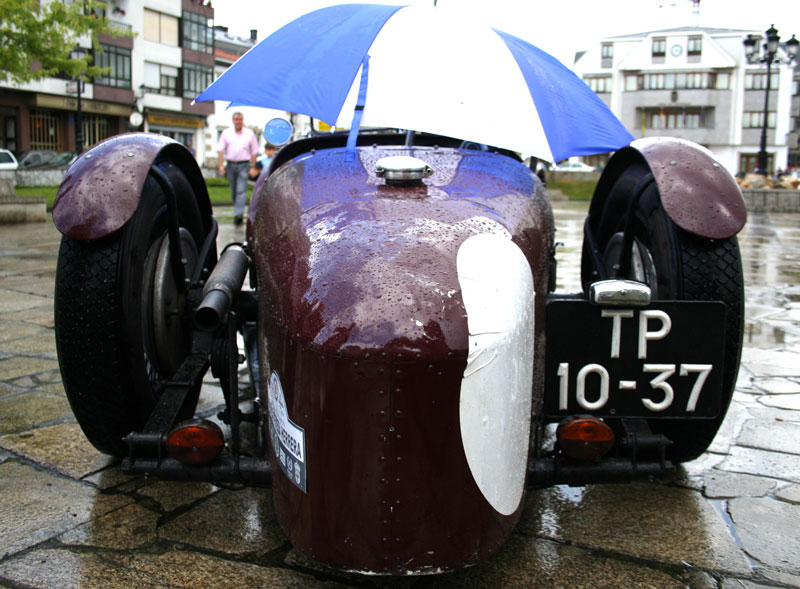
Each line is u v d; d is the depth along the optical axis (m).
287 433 1.51
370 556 1.43
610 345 1.70
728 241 2.06
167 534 1.96
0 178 11.91
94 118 35.69
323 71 2.01
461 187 1.88
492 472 1.45
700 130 53.75
